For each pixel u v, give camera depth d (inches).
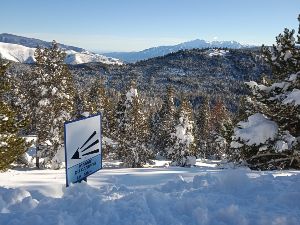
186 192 247.3
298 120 664.4
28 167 1386.6
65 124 279.9
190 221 195.0
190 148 1843.0
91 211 198.1
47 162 1362.0
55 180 467.8
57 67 1339.8
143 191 241.3
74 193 250.2
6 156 683.4
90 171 307.1
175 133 1846.7
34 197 263.9
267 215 198.5
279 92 667.4
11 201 240.1
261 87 673.0
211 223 192.7
